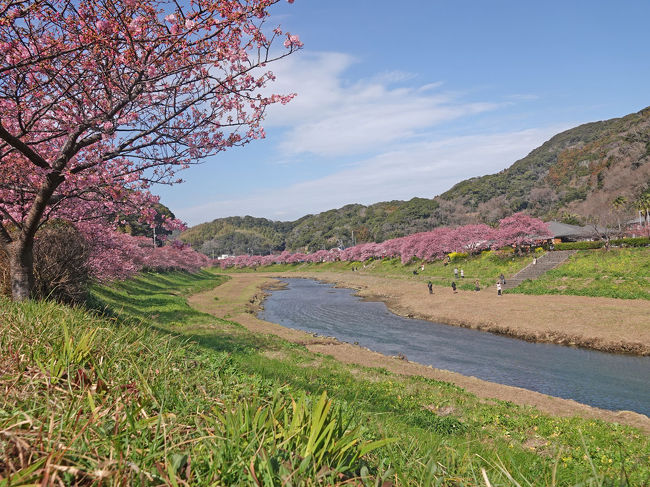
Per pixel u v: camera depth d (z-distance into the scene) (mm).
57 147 12289
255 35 8234
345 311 47688
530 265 59125
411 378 17609
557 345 27609
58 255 14586
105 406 2906
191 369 5352
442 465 2756
